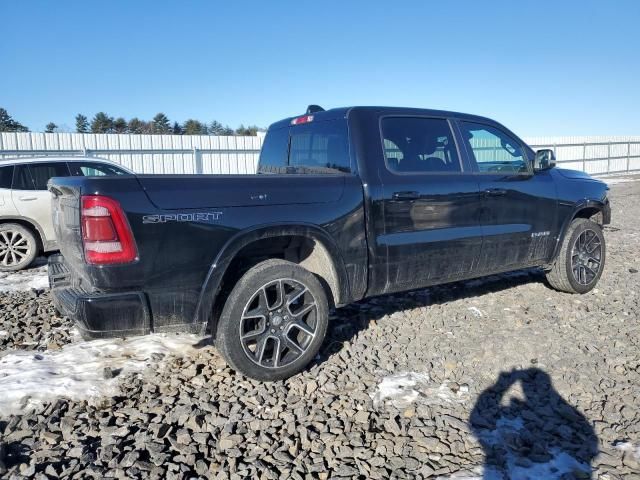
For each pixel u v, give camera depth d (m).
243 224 3.39
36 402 3.32
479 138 4.82
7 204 7.27
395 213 4.07
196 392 3.46
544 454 2.80
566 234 5.39
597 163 28.30
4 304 5.59
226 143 20.27
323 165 4.34
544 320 4.80
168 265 3.16
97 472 2.61
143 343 4.33
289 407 3.29
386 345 4.24
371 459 2.75
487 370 3.81
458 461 2.73
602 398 3.42
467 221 4.52
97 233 2.97
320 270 3.93
